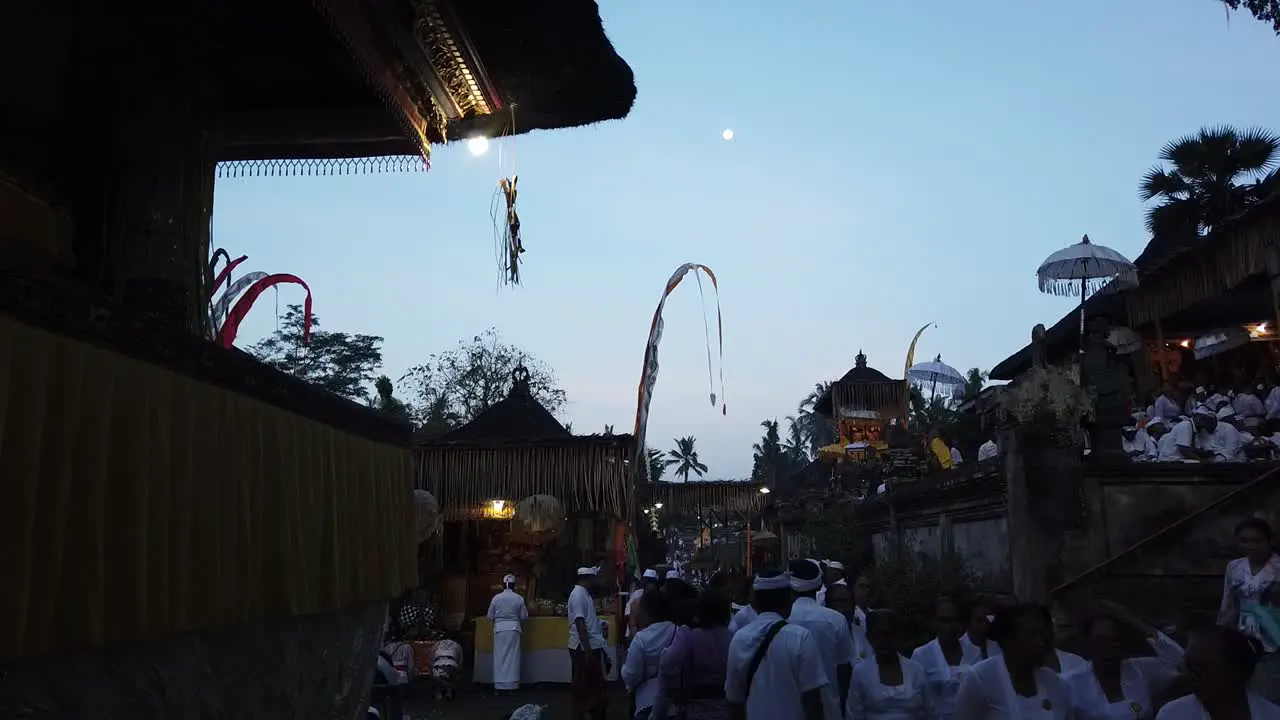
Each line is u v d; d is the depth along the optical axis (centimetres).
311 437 457
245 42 612
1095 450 996
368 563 524
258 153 728
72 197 464
